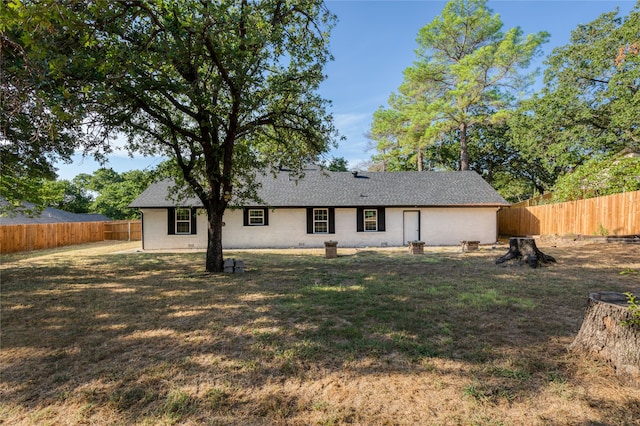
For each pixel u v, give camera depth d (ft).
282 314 16.96
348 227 58.18
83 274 31.07
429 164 112.27
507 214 69.97
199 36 19.81
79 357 12.23
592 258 33.09
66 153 31.63
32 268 35.35
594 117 68.33
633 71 59.06
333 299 19.79
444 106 76.48
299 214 57.82
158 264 37.65
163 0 20.25
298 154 34.24
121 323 16.10
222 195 31.71
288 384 10.02
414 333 13.88
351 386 9.82
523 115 80.07
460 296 19.95
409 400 9.03
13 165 29.84
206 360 11.76
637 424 7.72
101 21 16.79
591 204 46.09
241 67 23.15
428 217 58.54
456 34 81.97
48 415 8.71
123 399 9.36
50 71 13.10
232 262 31.09
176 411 8.77
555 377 9.95
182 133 28.25
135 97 23.53
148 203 55.26
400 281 25.17
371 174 68.39
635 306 9.50
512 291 21.01
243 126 30.55
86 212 151.02
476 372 10.42
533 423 7.91
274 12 27.30
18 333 14.84
